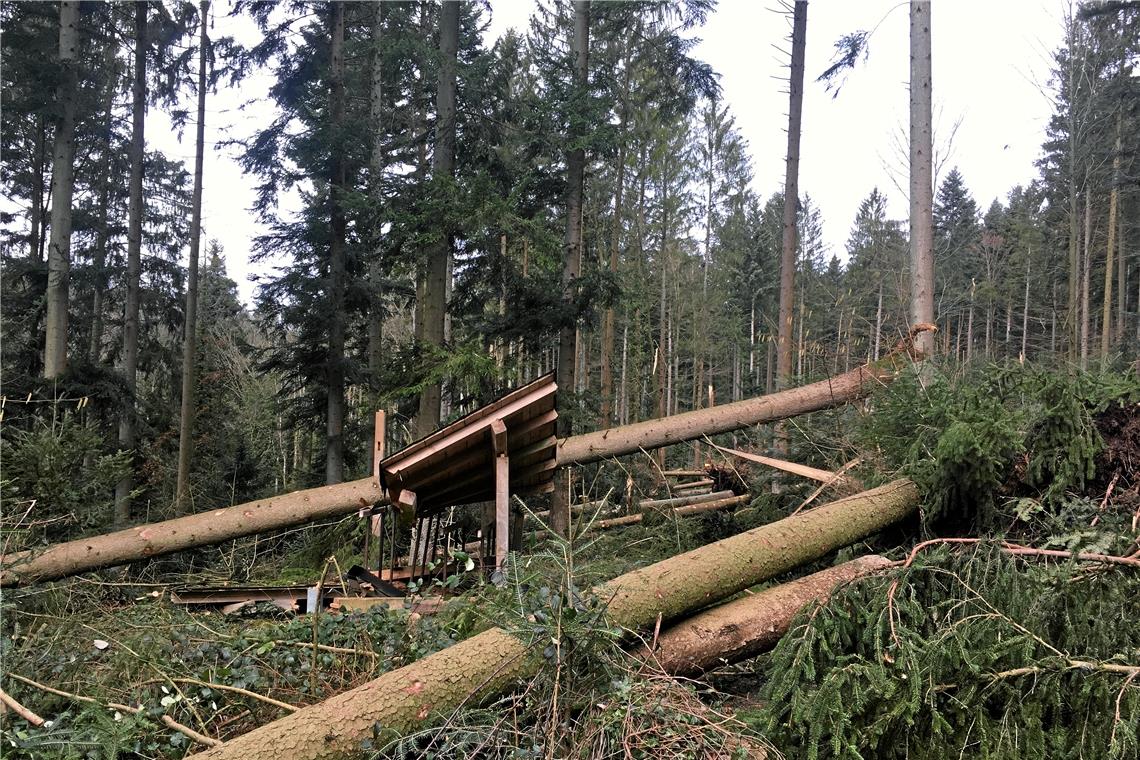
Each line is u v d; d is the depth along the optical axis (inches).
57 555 209.5
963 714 100.0
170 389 710.5
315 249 532.1
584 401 387.5
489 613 127.0
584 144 352.2
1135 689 92.0
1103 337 653.9
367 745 96.5
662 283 924.6
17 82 428.8
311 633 142.9
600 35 449.7
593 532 288.0
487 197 339.9
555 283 395.9
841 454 231.6
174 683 118.4
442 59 364.2
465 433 183.6
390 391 368.2
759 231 1237.7
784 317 354.0
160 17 558.6
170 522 231.8
